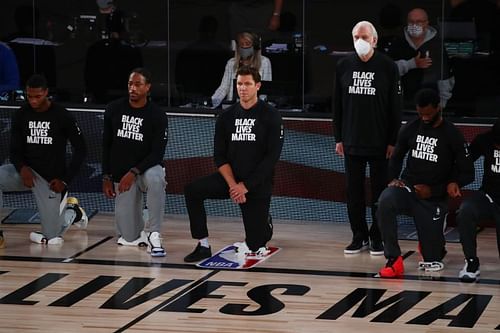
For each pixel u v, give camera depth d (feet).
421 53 56.90
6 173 53.26
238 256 50.80
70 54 60.49
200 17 58.65
